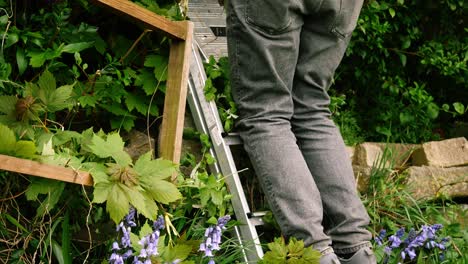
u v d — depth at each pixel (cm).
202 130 324
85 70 330
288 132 293
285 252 274
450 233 356
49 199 256
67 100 300
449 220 378
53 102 268
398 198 376
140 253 250
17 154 243
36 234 282
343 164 303
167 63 316
